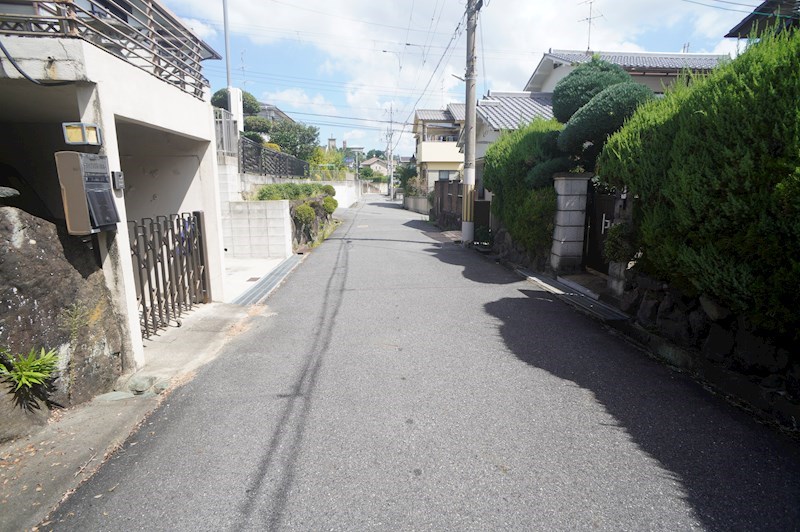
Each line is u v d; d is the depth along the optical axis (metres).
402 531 2.08
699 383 3.58
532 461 2.59
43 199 4.84
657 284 4.45
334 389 3.56
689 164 3.44
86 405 3.30
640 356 4.16
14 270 2.83
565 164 7.14
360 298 6.44
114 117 3.60
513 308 5.80
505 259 9.16
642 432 2.88
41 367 2.89
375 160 84.31
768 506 2.21
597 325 5.07
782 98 2.73
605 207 6.68
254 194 11.62
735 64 3.29
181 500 2.31
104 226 3.36
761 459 2.57
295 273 8.32
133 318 3.82
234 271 8.30
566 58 15.08
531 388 3.52
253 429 2.98
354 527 2.11
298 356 4.29
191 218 5.76
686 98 3.80
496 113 12.91
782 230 2.73
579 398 3.35
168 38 5.29
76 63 3.17
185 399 3.43
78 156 3.09
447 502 2.27
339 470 2.53
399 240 13.02
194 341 4.65
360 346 4.52
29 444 2.77
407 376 3.79
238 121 11.87
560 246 7.17
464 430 2.93
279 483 2.43
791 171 2.66
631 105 5.50
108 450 2.74
